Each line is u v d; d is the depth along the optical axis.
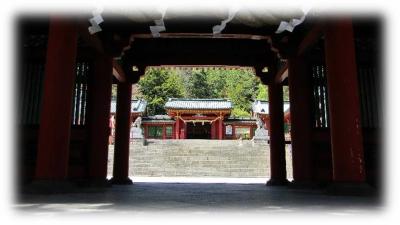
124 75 17.64
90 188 12.22
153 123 53.12
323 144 14.29
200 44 17.58
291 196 9.57
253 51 17.70
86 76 14.84
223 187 14.69
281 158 17.23
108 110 14.34
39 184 9.31
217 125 52.56
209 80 81.81
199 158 33.03
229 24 14.47
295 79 14.68
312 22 12.60
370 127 13.80
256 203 7.54
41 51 14.14
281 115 17.72
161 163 31.88
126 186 14.95
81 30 11.68
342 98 9.53
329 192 9.64
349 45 9.71
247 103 73.38
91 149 13.99
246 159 32.88
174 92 69.50
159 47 17.41
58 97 9.83
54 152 9.60
